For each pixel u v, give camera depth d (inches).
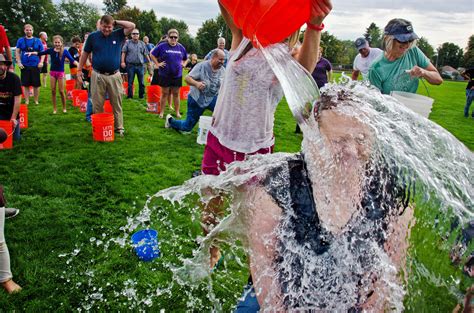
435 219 57.7
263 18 67.8
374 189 55.7
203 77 265.4
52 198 168.4
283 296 54.3
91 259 125.3
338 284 53.6
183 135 290.5
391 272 54.5
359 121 56.9
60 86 343.9
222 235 75.1
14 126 237.8
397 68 141.3
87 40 261.3
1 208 105.6
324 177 56.1
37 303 105.3
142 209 161.3
